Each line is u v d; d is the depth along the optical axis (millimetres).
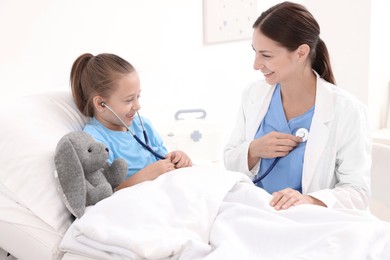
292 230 991
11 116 1186
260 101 1461
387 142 2469
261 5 2568
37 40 1579
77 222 1012
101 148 1125
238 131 1557
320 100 1313
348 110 1288
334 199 1199
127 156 1308
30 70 1571
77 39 1709
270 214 1058
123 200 1041
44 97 1312
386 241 998
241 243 1001
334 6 2670
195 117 2201
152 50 2014
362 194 1267
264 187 1433
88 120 1359
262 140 1360
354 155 1286
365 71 2635
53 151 1155
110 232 964
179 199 1082
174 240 952
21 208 1096
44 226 1088
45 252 1065
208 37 2270
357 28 2609
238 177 1221
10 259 1231
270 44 1232
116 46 1859
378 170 1740
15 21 1509
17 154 1124
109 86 1241
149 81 2021
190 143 1905
